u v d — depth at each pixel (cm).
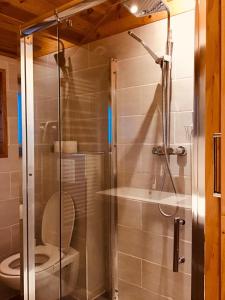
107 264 173
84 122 177
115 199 170
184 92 139
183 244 141
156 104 150
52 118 179
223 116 65
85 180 179
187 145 139
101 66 169
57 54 172
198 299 103
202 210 101
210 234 73
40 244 175
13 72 229
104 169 172
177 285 145
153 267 155
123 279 168
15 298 211
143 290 160
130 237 164
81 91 176
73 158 182
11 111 227
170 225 146
